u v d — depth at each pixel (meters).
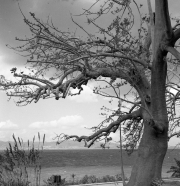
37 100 7.65
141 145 8.39
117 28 7.75
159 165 8.10
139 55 8.38
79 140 8.66
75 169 51.62
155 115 8.20
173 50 7.66
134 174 8.19
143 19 9.09
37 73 7.93
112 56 7.68
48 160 89.81
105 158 111.94
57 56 7.80
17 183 6.32
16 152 6.31
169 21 7.72
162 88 8.22
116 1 7.84
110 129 8.73
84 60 8.02
